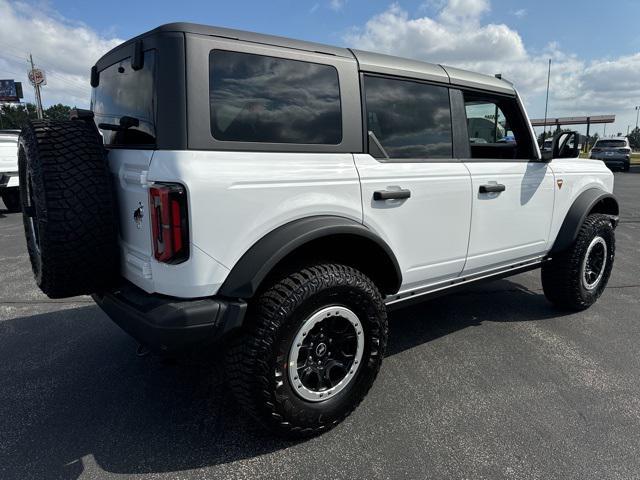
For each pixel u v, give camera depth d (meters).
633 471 2.17
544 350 3.44
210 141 2.05
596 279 4.27
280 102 2.28
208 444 2.37
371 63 2.67
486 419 2.57
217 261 2.08
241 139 2.15
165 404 2.75
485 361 3.26
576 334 3.73
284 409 2.24
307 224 2.26
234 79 2.13
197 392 2.88
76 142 2.31
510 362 3.25
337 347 2.46
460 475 2.14
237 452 2.31
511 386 2.92
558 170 3.83
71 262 2.24
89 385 2.96
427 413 2.63
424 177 2.85
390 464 2.22
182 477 2.14
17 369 3.18
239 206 2.10
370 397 2.79
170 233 1.99
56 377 3.07
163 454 2.30
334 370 2.46
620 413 2.64
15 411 2.67
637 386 2.93
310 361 2.38
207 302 2.07
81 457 2.27
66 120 2.44
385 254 2.59
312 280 2.24
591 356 3.34
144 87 2.19
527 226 3.63
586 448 2.33
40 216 2.21
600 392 2.86
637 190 14.27
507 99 3.52
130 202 2.30
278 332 2.15
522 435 2.43
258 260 2.11
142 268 2.21
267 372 2.15
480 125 3.46
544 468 2.19
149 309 2.09
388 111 2.76
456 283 3.34
